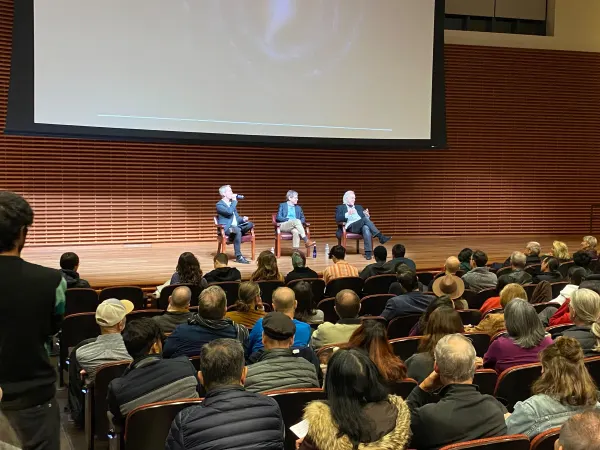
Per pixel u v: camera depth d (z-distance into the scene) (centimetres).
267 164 1115
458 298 476
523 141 1224
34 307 189
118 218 1029
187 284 552
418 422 221
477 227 1221
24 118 788
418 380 300
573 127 1245
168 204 1059
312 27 919
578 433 142
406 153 1182
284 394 256
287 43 908
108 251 972
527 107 1219
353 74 943
